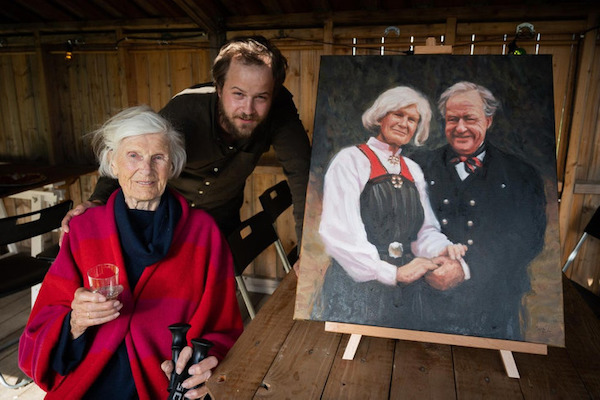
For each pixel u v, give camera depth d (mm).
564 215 2680
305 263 1050
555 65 2586
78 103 3406
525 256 974
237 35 2922
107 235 1248
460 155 1030
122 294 1200
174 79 3174
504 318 958
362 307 1011
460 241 999
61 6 3100
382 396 909
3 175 2842
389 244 1025
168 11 2961
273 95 1486
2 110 3551
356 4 2689
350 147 1076
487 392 922
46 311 1188
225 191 1866
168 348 1223
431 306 985
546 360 1035
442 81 1065
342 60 1115
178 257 1282
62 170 3207
